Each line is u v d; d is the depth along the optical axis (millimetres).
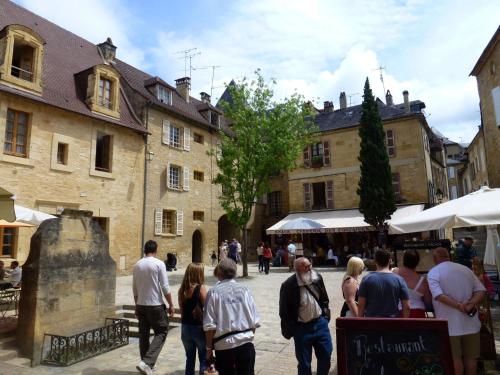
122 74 22203
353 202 26250
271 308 9875
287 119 18000
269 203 31516
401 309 4289
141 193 19875
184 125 23453
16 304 8812
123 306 9891
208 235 24766
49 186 15570
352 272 4980
